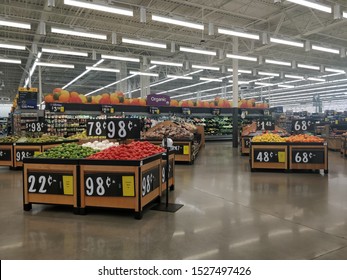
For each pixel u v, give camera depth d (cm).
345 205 493
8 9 1162
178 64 1639
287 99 4272
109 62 2142
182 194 573
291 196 554
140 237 358
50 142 882
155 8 1098
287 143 805
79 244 338
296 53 1888
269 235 364
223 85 2995
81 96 1582
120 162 429
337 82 2780
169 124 1098
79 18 1221
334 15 928
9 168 902
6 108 4162
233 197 549
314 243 340
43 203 460
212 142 2078
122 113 1708
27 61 2022
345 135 1180
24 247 330
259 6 1156
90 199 443
